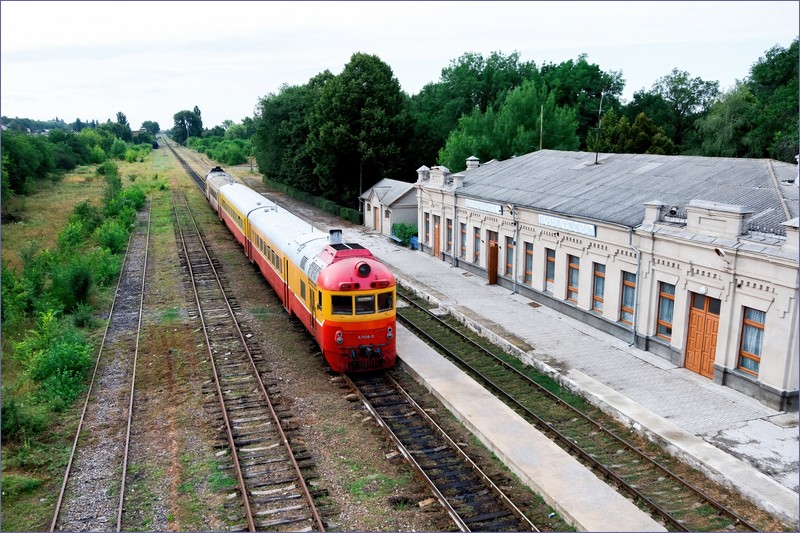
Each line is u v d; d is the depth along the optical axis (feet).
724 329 52.29
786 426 45.44
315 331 61.26
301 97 194.29
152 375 59.06
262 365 60.95
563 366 58.18
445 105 203.72
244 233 111.14
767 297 47.98
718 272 52.16
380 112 152.15
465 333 71.26
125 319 77.20
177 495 38.83
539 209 77.00
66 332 64.59
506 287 88.48
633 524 34.17
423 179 115.44
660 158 79.05
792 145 118.11
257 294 88.99
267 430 47.24
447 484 39.34
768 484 37.73
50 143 269.44
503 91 195.31
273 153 213.25
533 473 39.42
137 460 43.19
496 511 36.52
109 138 423.23
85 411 51.11
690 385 53.26
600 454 43.70
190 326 73.82
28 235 128.77
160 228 142.20
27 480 40.16
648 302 60.95
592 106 194.39
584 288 71.00
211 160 378.94
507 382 57.16
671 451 42.80
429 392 54.54
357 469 41.47
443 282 93.15
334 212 167.73
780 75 157.79
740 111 147.74
